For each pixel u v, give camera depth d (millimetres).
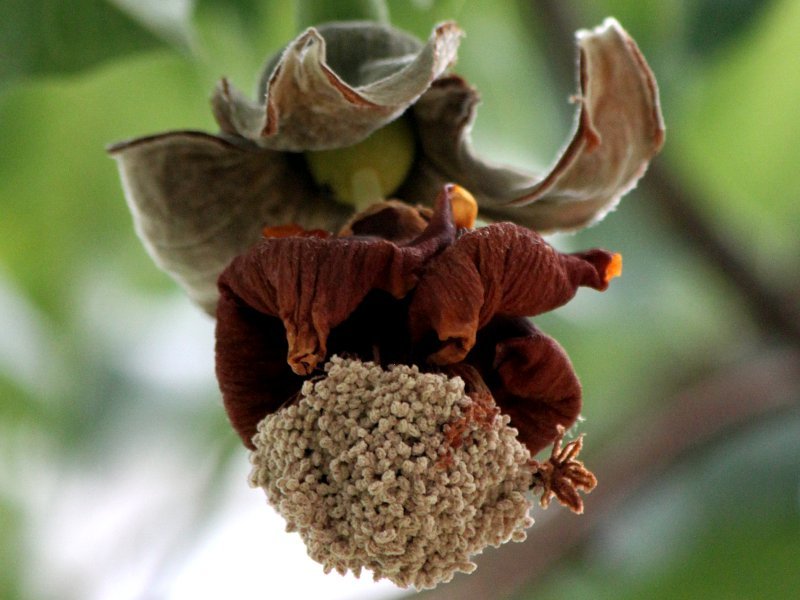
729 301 956
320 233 692
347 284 665
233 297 674
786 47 934
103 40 796
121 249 971
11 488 974
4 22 787
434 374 667
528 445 688
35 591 971
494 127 966
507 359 683
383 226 695
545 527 940
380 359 673
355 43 722
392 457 659
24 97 901
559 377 683
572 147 696
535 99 952
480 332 684
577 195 711
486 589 917
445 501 658
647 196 913
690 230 915
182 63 902
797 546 974
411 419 661
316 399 664
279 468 666
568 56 896
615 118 706
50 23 790
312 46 677
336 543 661
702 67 906
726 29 900
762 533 978
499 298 672
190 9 815
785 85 955
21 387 956
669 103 908
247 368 678
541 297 674
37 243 950
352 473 661
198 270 723
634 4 902
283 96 688
